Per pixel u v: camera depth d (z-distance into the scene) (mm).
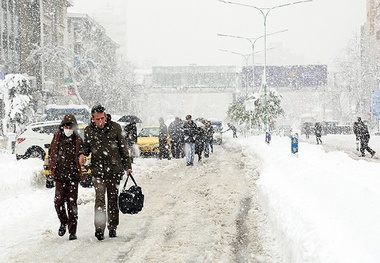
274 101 66812
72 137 11078
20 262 9344
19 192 17359
